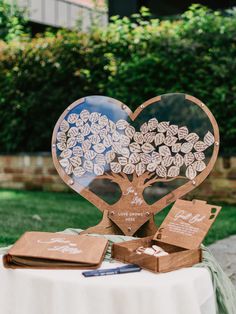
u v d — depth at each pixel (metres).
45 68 9.23
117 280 2.32
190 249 2.62
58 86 9.20
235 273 4.67
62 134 3.33
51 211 7.27
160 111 3.40
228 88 7.99
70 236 2.71
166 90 8.31
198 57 8.12
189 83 8.19
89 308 2.28
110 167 3.32
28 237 2.65
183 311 2.34
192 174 3.25
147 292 2.29
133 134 3.32
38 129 9.40
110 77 8.84
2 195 8.80
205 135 3.25
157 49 8.43
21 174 9.59
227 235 6.09
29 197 8.57
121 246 2.57
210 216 2.71
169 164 3.27
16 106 9.48
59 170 3.30
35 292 2.36
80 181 3.31
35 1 13.74
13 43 9.62
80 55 9.06
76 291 2.29
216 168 8.03
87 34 9.09
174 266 2.47
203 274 2.48
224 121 8.03
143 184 3.30
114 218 3.29
